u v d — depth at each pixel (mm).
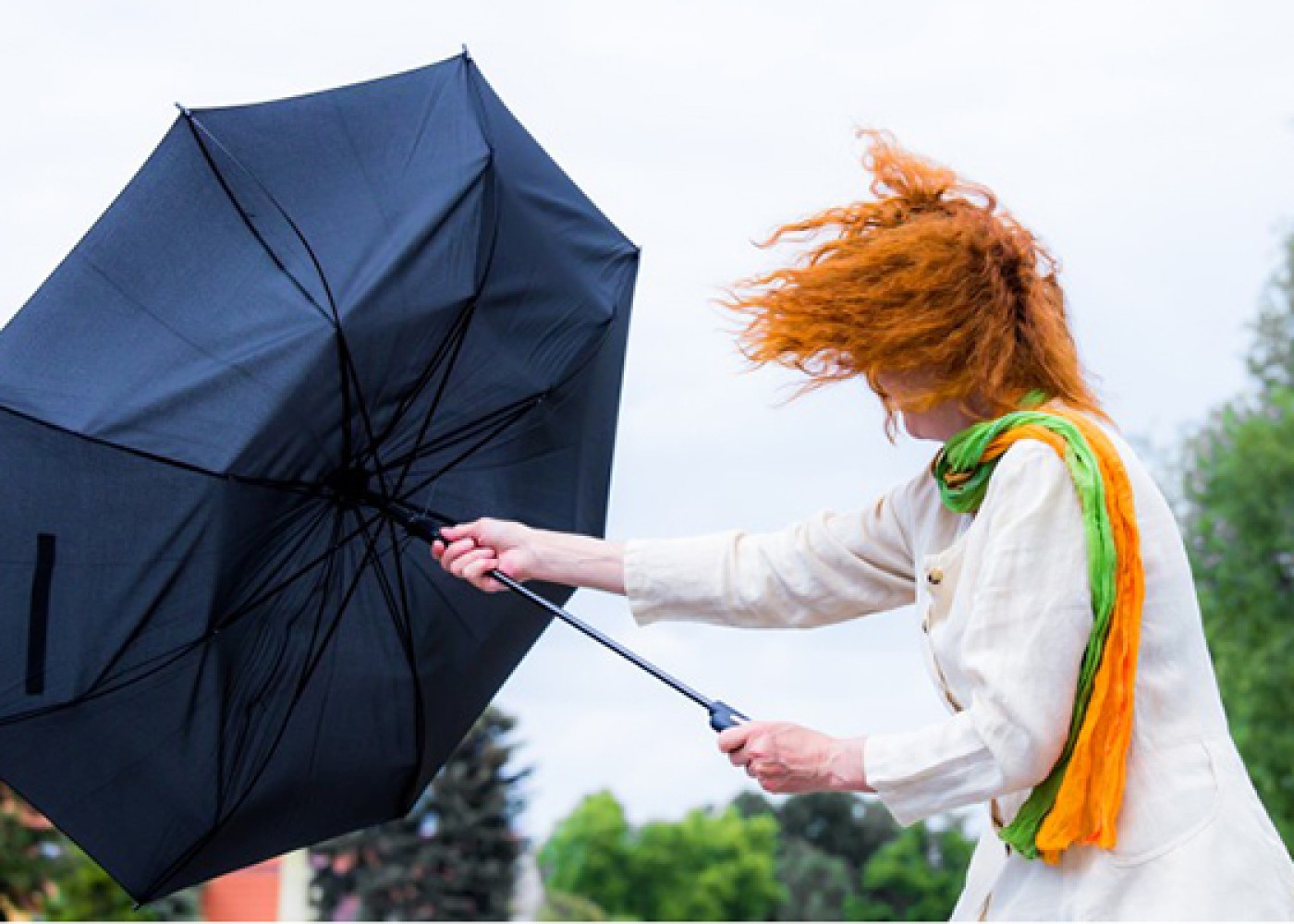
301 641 3117
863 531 2809
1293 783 21031
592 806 41031
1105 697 2355
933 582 2531
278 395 2879
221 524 2889
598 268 3393
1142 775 2385
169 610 2926
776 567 2859
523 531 3039
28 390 2871
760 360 2553
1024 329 2531
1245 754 21328
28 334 2918
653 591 2928
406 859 20562
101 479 2875
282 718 3137
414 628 3238
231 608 2977
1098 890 2375
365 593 3178
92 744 2965
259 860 3205
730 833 40250
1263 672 21266
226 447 2861
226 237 2980
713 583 2885
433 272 3035
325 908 20297
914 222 2533
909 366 2486
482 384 3191
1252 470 21891
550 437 3344
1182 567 2451
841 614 2850
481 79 3354
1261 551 21812
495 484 3289
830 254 2570
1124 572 2363
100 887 13742
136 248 2965
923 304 2471
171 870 3084
